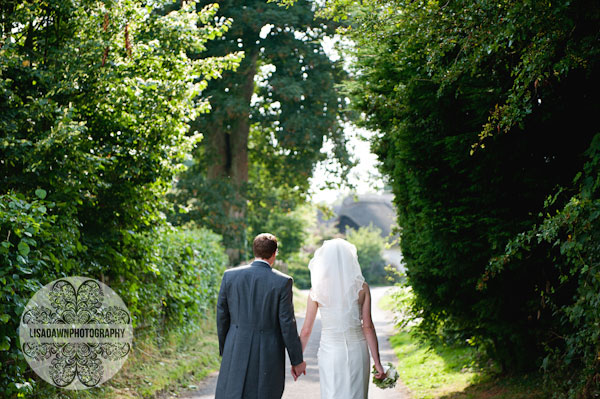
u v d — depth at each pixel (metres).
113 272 9.10
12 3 7.34
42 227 6.53
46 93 7.56
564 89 6.07
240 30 24.62
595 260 4.84
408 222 9.32
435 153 7.36
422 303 8.63
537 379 7.72
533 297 7.12
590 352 5.12
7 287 5.42
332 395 5.58
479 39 5.37
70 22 7.80
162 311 11.81
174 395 9.01
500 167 6.79
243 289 5.56
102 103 7.90
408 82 6.99
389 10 6.16
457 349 11.55
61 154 6.95
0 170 7.15
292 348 5.50
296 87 26.05
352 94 9.57
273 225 43.53
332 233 59.38
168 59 9.08
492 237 6.79
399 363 11.94
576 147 6.54
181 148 9.19
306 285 52.16
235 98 25.38
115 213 8.71
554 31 4.84
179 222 27.02
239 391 5.38
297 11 24.89
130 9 8.32
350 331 5.69
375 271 57.44
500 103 6.40
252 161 33.50
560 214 4.92
